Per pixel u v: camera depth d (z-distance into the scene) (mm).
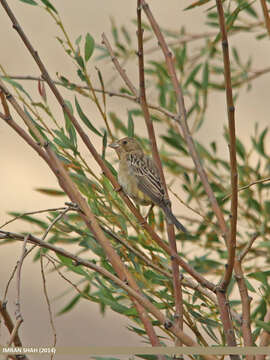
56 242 8539
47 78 6535
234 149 6223
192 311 7406
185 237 10789
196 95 11781
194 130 11695
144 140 12078
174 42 12648
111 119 11914
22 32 6441
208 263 10195
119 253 7605
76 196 6398
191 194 11141
